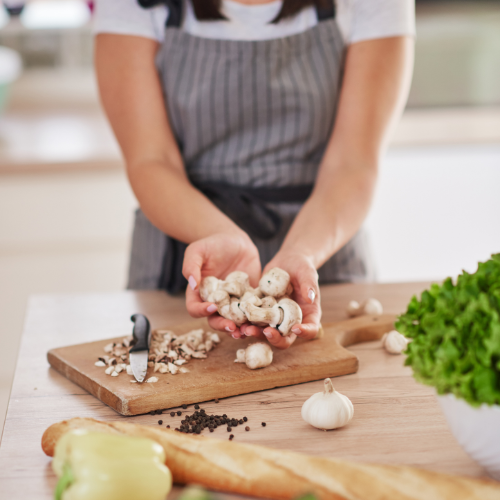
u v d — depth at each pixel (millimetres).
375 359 1394
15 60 3471
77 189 2766
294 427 1195
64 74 3590
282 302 1306
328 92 1773
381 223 3088
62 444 1035
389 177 3037
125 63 1733
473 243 3123
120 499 988
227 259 1446
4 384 2713
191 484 1068
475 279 1063
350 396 1269
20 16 3361
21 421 1222
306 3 1757
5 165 2660
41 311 1632
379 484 1013
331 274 1811
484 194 3078
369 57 1724
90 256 2848
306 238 1519
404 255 3129
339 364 1332
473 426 1038
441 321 1044
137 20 1749
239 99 1762
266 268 1427
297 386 1310
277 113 1775
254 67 1745
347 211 1595
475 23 3105
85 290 2875
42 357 1423
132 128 1711
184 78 1764
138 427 1106
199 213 1552
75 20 3436
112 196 2795
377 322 1482
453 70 3191
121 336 1467
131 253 1910
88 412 1244
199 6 1749
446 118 3240
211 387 1267
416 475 1022
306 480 1027
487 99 3256
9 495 1082
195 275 1350
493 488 1008
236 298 1355
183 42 1755
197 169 1828
